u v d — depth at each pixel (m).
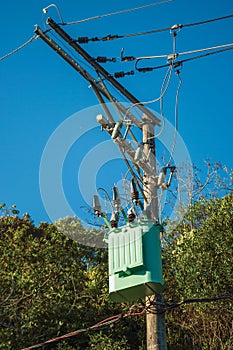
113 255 9.77
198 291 17.12
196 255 17.50
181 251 17.73
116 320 10.86
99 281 20.08
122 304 19.34
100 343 17.62
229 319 17.34
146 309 10.02
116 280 9.61
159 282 9.47
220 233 17.58
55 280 19.11
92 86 10.62
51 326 18.44
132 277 9.54
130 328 19.25
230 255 17.33
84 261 21.25
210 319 17.50
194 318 17.98
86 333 18.72
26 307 18.02
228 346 16.72
